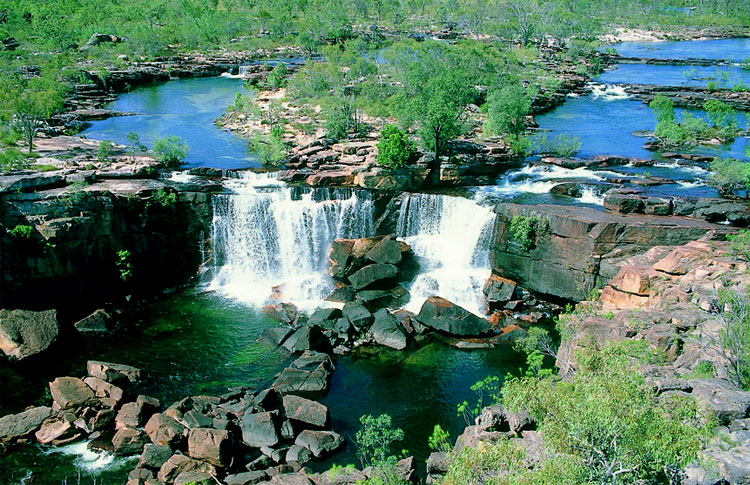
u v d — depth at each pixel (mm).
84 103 120000
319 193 66875
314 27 192500
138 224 62375
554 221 57281
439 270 64562
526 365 50531
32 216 55031
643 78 156250
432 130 73750
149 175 71750
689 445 21000
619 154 87438
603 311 48750
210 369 49531
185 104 125375
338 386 47844
